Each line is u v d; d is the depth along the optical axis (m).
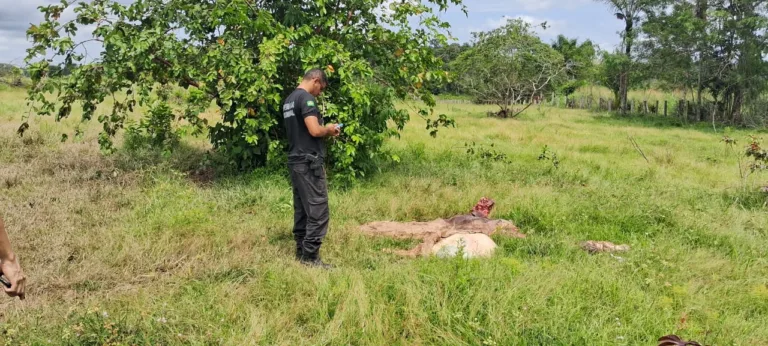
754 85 23.73
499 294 4.18
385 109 8.42
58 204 6.55
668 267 5.19
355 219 6.70
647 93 39.62
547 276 4.62
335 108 7.79
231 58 7.43
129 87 7.89
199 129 8.39
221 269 4.87
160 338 3.66
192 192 7.21
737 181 9.76
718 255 5.76
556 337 3.70
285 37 7.73
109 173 7.92
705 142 16.20
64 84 7.40
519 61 24.00
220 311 4.05
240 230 5.89
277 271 4.76
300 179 5.09
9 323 3.85
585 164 10.87
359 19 8.78
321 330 3.86
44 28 7.36
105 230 5.77
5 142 9.07
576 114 28.55
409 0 8.66
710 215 7.25
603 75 31.16
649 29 25.91
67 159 8.39
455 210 7.06
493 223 6.23
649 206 7.30
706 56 25.08
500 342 3.68
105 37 7.36
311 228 5.12
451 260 4.93
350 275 4.58
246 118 7.71
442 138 13.78
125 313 3.92
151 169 7.86
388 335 3.81
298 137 5.10
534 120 22.72
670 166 11.19
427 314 3.95
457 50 31.94
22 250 5.23
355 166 8.48
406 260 5.37
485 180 8.76
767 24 22.83
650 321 4.04
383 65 8.88
